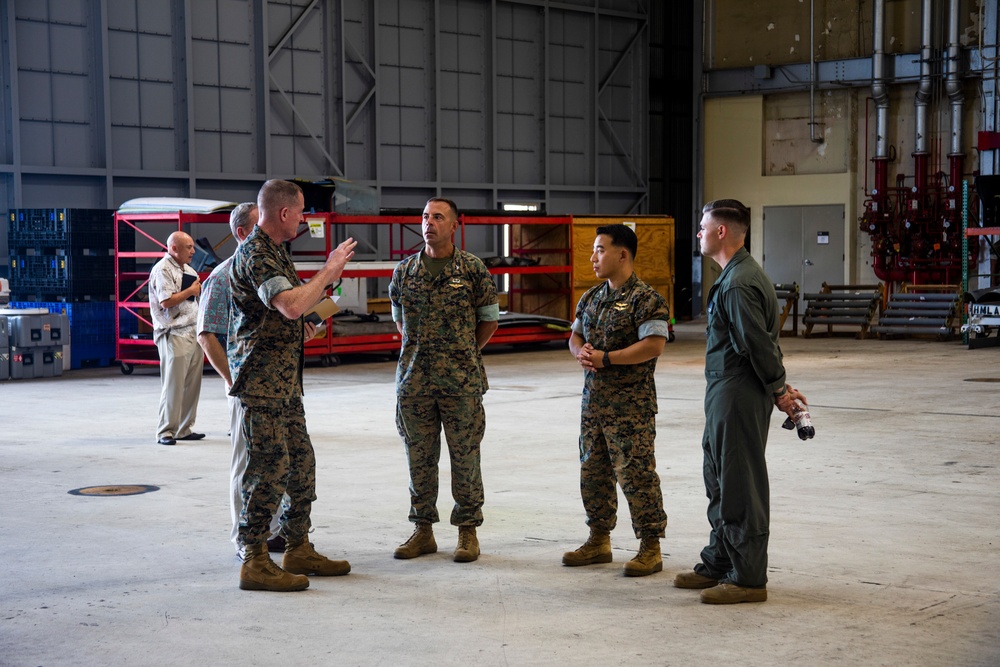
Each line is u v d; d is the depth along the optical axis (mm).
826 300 20766
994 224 19281
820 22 25188
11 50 16703
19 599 4711
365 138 21375
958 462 7875
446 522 6180
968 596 4621
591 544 5230
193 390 9312
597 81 24984
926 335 20531
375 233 21312
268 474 4801
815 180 25297
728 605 4516
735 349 4445
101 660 3949
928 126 23391
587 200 25234
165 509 6559
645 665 3830
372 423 10250
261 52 19531
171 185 18688
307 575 5059
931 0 22969
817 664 3818
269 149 19672
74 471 7871
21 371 14438
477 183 22953
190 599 4703
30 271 16188
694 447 8594
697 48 26766
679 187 26891
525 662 3879
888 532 5785
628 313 4973
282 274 4695
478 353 5371
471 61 22922
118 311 15227
